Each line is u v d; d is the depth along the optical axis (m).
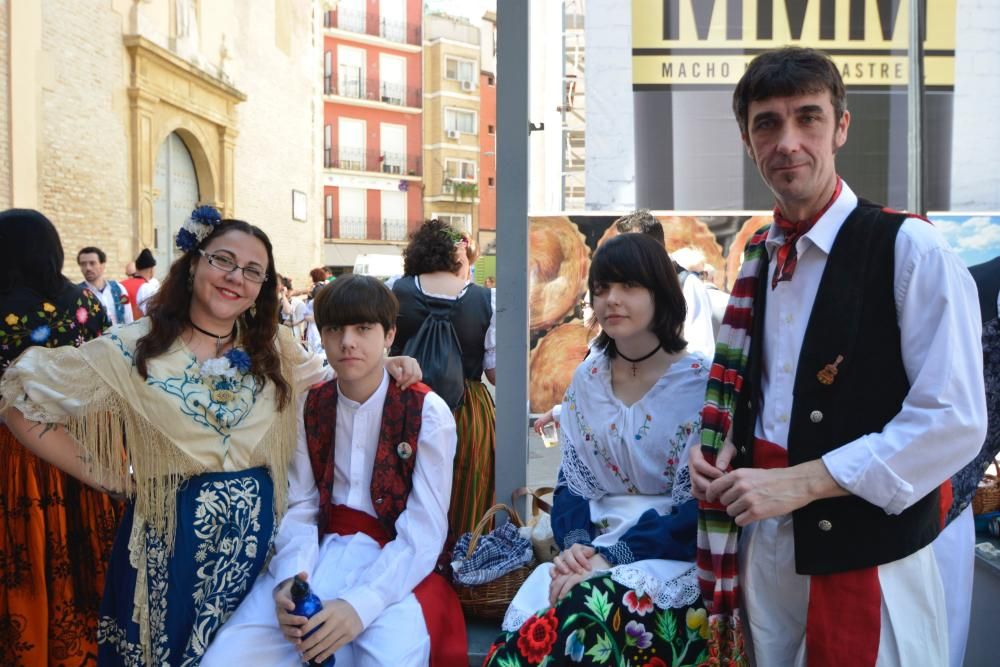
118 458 2.00
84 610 2.50
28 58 10.65
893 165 4.53
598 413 2.16
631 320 2.04
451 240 3.13
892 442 1.46
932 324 1.46
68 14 11.53
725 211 4.70
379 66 41.31
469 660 2.40
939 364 1.44
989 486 2.88
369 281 2.22
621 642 1.82
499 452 2.77
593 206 4.77
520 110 2.65
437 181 43.66
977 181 4.62
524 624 1.87
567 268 5.14
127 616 2.00
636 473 2.08
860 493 1.47
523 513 2.79
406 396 2.27
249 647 1.98
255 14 18.69
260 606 2.07
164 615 1.99
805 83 1.53
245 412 2.11
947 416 1.42
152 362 2.00
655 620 1.83
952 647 1.85
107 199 12.74
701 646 1.82
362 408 2.27
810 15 4.47
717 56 4.54
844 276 1.55
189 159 16.12
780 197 1.60
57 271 2.55
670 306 2.06
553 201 5.54
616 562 1.94
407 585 2.13
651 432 2.06
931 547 1.61
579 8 6.28
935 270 1.46
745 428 1.70
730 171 4.67
